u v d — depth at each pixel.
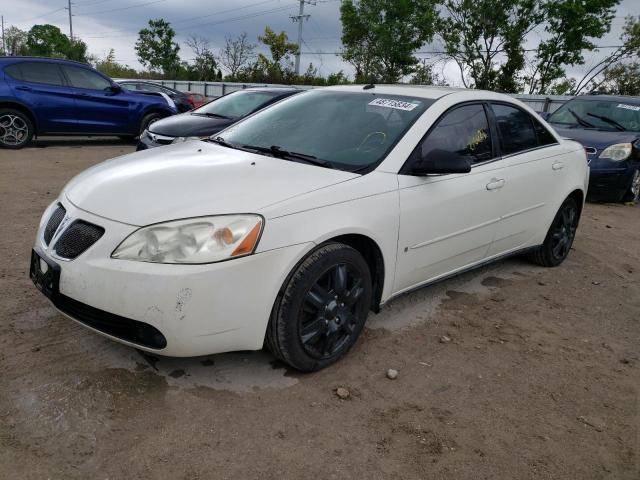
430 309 4.00
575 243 6.15
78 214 2.75
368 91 4.04
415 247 3.41
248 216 2.61
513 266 5.12
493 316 3.97
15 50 56.94
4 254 4.41
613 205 8.59
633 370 3.35
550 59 26.16
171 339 2.52
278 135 3.75
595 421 2.80
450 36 26.73
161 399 2.69
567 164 4.81
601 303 4.40
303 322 2.87
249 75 37.41
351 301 3.04
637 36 25.58
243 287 2.57
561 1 24.69
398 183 3.24
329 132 3.63
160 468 2.25
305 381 2.93
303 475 2.27
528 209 4.41
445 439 2.57
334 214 2.87
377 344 3.40
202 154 3.46
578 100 9.73
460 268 3.98
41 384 2.72
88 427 2.45
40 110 10.39
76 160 9.80
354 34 31.98
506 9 25.56
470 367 3.22
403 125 3.52
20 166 8.69
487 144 4.00
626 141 8.28
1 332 3.17
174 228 2.52
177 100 18.03
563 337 3.73
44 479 2.15
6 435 2.37
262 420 2.59
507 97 4.37
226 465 2.29
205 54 41.28
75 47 55.34
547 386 3.09
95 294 2.55
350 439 2.51
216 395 2.75
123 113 11.43
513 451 2.53
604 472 2.45
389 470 2.34
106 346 3.10
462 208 3.68
